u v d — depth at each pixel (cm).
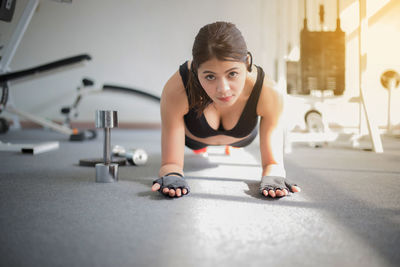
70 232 60
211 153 187
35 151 176
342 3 250
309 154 183
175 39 380
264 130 101
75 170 127
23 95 397
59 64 202
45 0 384
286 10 298
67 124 308
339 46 180
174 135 98
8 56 182
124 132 341
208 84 76
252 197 87
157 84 387
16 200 82
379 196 89
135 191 93
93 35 386
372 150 193
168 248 54
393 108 279
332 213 73
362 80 190
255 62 356
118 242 56
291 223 66
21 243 55
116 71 388
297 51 206
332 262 49
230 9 364
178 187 86
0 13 159
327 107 275
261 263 48
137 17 381
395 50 267
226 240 57
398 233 61
